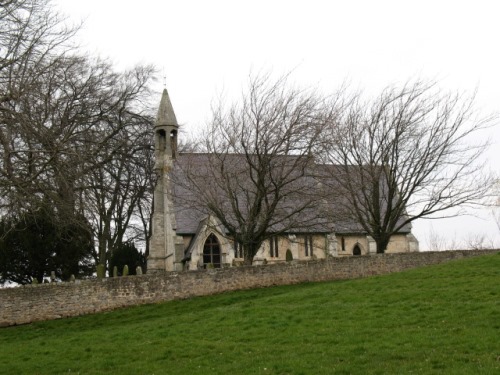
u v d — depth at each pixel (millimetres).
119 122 44875
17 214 21438
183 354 22734
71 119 27641
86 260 58281
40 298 35781
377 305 27250
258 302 32031
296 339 23016
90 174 25797
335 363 19188
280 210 46750
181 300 38062
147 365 21719
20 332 33312
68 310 36188
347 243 62719
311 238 58438
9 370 22953
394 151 47469
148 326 29547
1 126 20219
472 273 31703
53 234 50688
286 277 40344
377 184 47531
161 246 63188
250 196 47188
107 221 56375
